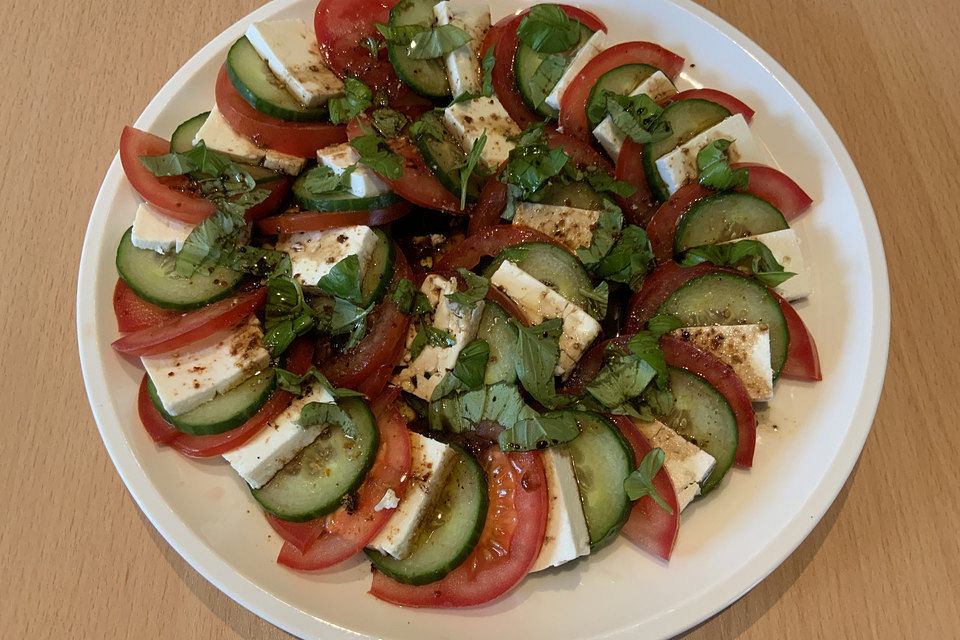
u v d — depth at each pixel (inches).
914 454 12.5
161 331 11.5
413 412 12.0
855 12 15.5
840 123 14.7
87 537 12.0
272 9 13.8
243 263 12.0
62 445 12.5
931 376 13.0
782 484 11.4
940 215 14.0
